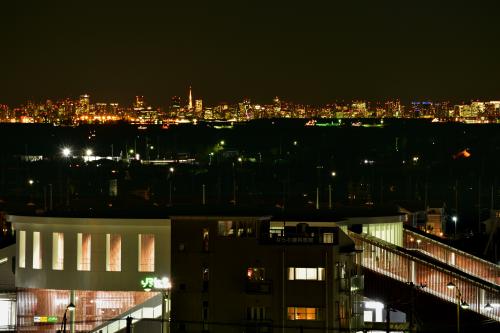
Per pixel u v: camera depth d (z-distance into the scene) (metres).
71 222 98.06
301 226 89.75
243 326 86.19
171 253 88.56
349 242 89.75
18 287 101.94
